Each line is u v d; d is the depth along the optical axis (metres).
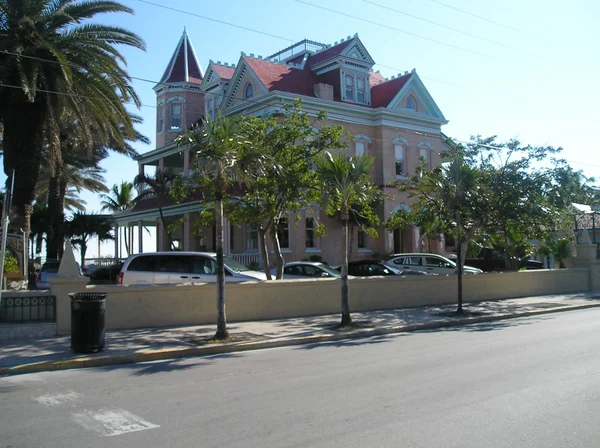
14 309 13.14
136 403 7.56
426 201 21.75
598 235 36.97
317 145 18.44
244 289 16.19
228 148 13.02
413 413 6.67
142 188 37.31
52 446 5.79
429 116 35.56
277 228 19.20
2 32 17.27
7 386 9.01
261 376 9.22
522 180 20.94
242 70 31.91
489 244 25.67
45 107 18.62
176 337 13.14
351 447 5.53
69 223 42.94
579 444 5.56
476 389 7.79
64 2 18.41
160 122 39.25
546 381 8.21
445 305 20.59
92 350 11.17
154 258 17.70
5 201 11.88
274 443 5.70
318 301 17.70
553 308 19.39
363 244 33.88
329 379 8.74
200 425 6.42
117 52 19.02
